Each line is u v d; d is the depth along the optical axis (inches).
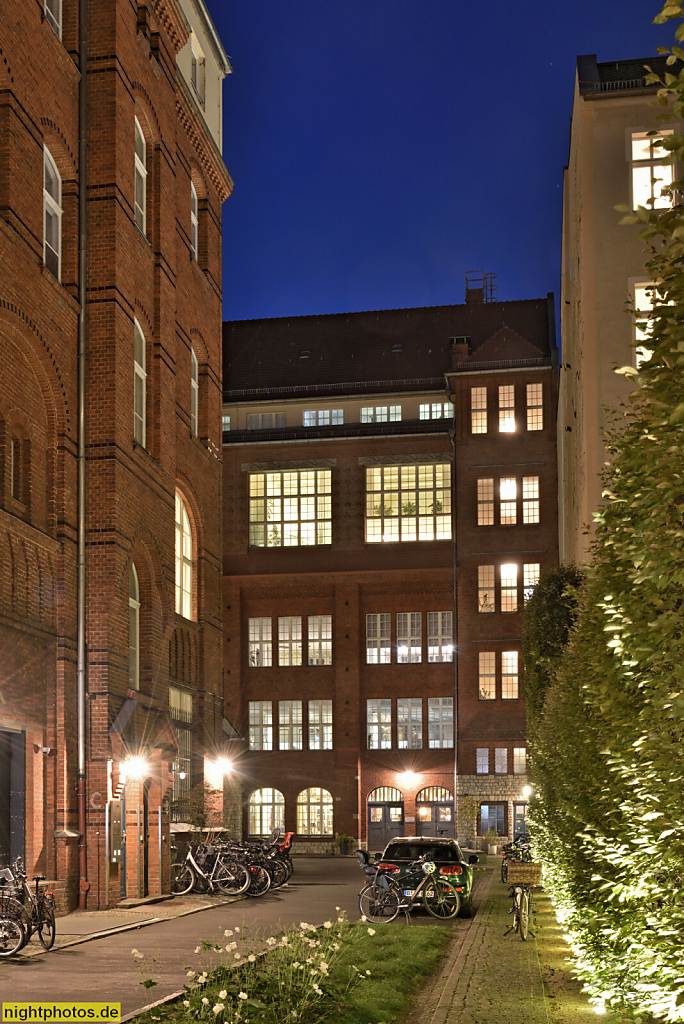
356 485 2226.9
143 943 647.1
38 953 599.5
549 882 929.5
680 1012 287.9
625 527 362.0
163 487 1056.2
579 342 1129.4
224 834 1227.9
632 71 1093.1
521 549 2127.2
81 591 879.1
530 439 2160.4
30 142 835.4
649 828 334.0
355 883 1237.1
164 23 1126.4
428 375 2320.4
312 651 2203.5
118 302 930.1
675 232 246.7
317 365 2389.3
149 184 1095.0
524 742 2070.6
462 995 457.4
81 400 905.5
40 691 823.7
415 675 2162.9
